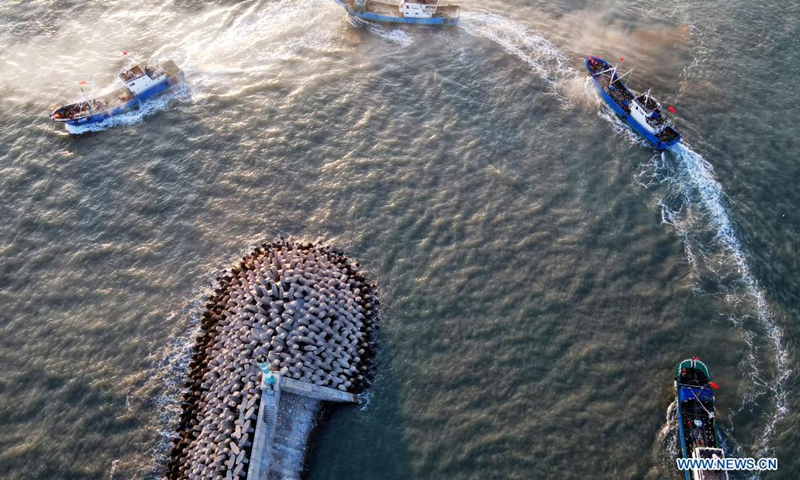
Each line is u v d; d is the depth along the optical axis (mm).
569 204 91125
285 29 121750
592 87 108125
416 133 101688
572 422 69312
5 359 76938
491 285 82250
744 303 79625
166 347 77875
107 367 76188
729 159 96062
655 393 71562
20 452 69062
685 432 67062
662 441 67812
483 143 99688
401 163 97312
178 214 92312
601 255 85062
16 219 92125
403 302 81125
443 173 95688
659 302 80000
